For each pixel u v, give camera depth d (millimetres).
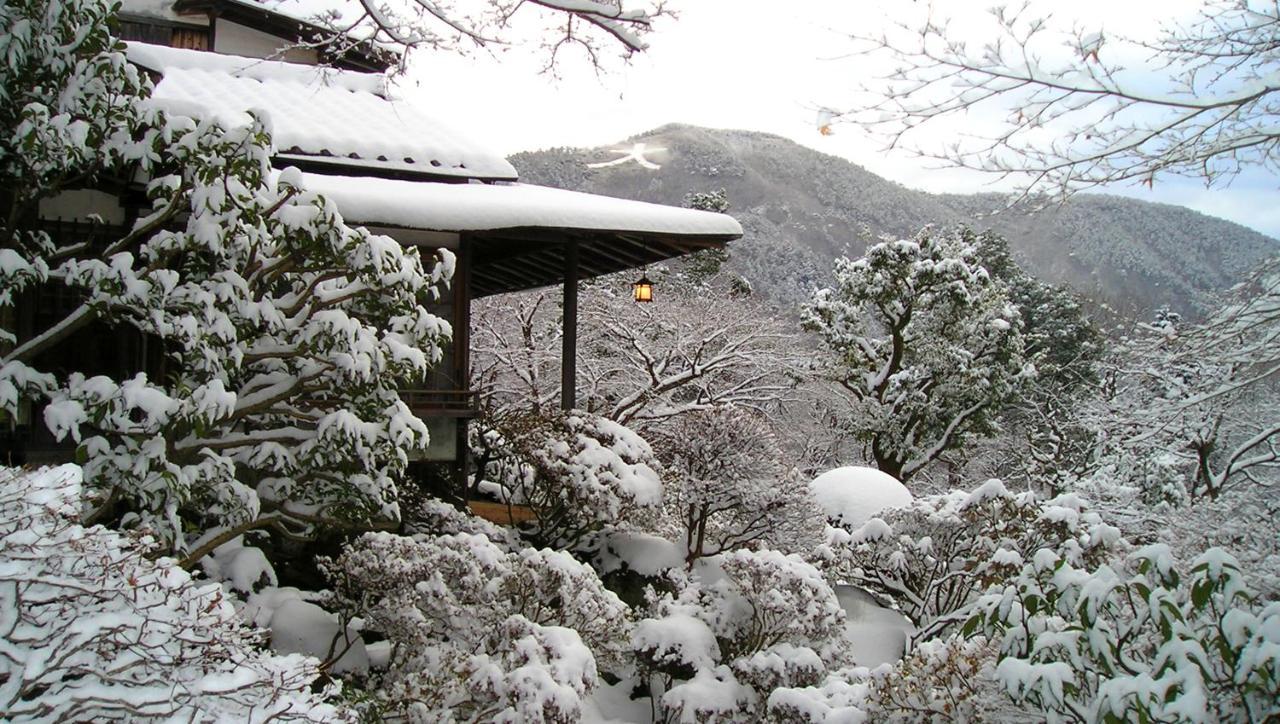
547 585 6457
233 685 2438
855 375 20359
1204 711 3223
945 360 19234
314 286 6070
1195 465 9797
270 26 12703
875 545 9719
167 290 5305
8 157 5547
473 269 13664
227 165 5438
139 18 12664
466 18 6574
